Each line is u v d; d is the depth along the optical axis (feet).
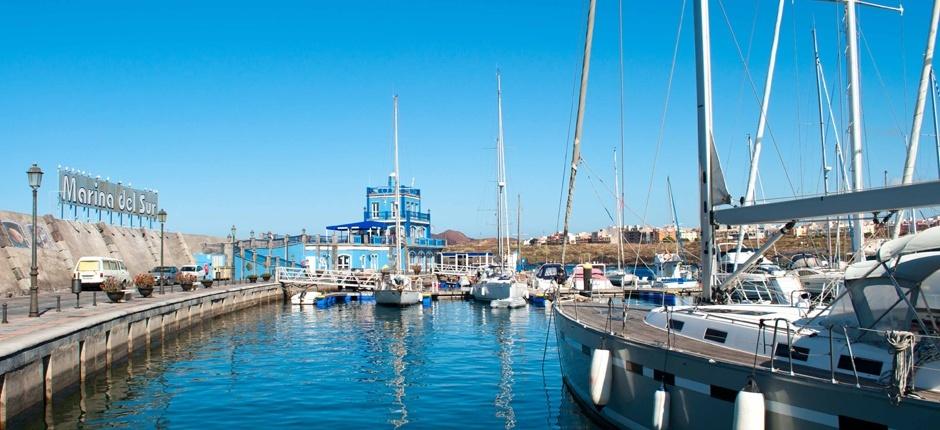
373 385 69.97
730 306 46.88
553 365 81.82
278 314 151.94
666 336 44.55
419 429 53.36
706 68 46.03
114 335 75.97
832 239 126.41
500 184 211.41
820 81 111.65
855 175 72.90
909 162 61.67
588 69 59.06
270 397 64.08
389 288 173.78
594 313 59.98
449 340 106.11
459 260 290.97
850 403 29.25
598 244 452.76
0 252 127.13
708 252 46.52
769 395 32.60
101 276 130.82
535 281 193.98
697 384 36.88
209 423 54.34
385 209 273.95
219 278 186.50
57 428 51.70
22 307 88.17
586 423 53.26
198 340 105.91
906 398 27.22
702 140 46.11
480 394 65.51
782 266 125.49
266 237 249.14
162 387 68.08
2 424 46.57
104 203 183.42
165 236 216.33
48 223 152.66
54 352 57.11
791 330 33.96
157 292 130.31
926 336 27.76
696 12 46.57
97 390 65.72
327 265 232.94
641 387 42.34
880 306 32.32
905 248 30.14
